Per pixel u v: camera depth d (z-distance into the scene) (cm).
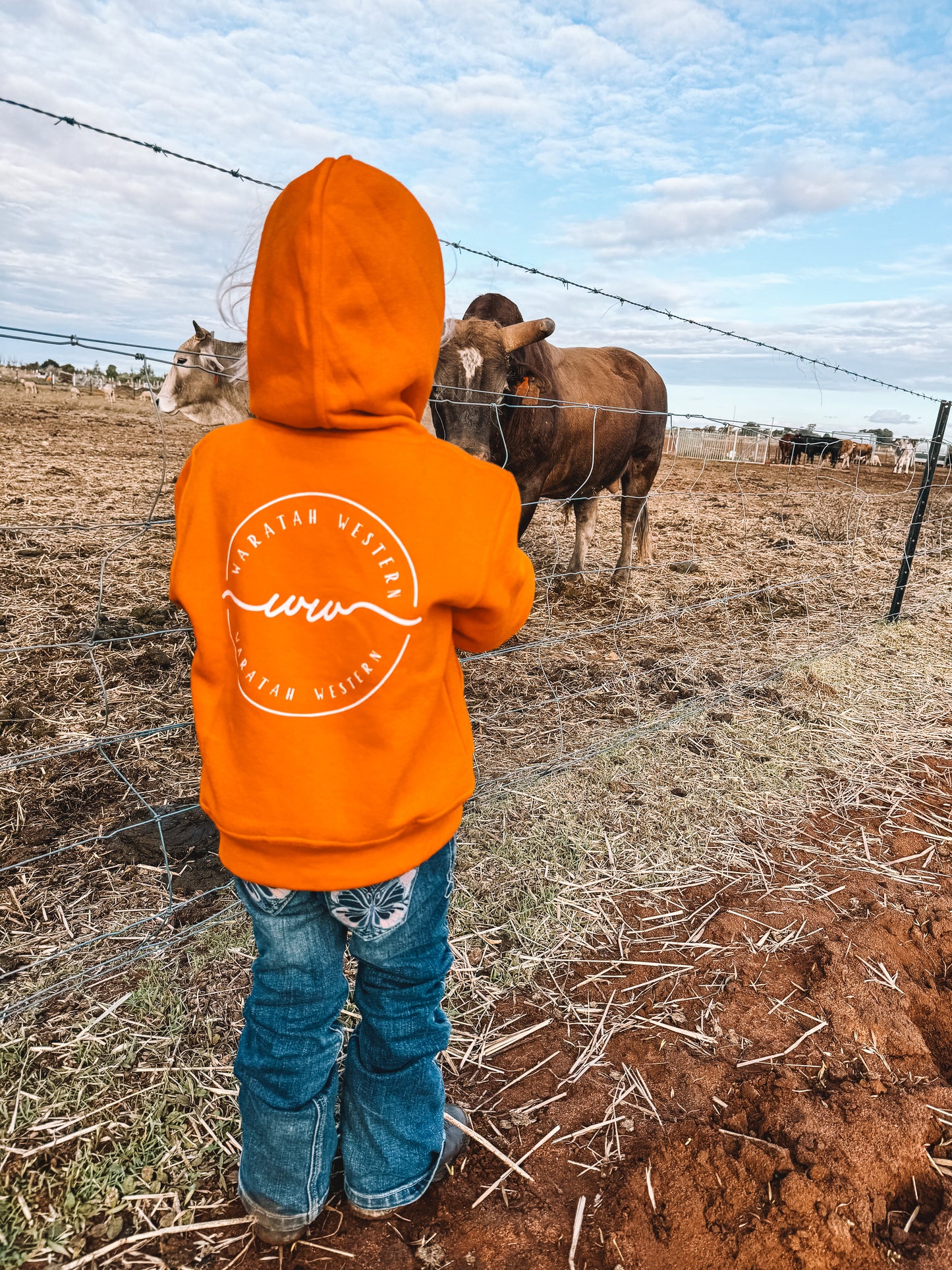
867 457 2355
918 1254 144
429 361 103
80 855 235
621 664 433
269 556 101
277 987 118
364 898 110
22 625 409
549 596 565
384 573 99
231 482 104
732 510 1063
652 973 211
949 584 669
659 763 318
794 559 751
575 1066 179
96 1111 156
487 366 422
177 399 737
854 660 455
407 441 101
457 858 248
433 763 110
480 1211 145
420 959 123
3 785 268
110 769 283
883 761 338
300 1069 121
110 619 429
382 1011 125
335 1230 140
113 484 800
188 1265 133
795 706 385
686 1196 149
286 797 101
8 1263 130
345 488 99
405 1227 141
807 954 220
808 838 281
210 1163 150
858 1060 185
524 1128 163
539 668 419
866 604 586
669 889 246
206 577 106
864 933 230
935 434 491
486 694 381
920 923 237
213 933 205
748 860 265
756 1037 191
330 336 92
